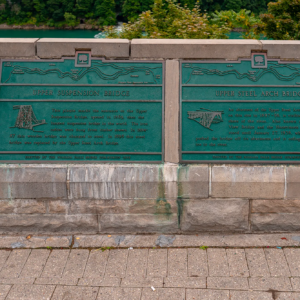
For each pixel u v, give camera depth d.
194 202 4.86
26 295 3.92
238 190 4.80
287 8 8.03
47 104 4.91
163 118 4.86
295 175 4.77
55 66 4.93
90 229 4.99
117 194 4.83
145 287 4.01
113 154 4.88
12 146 4.89
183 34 8.30
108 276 4.20
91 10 40.31
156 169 4.79
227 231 4.96
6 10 43.41
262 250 4.59
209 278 4.12
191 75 4.89
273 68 4.88
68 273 4.27
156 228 4.96
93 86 4.91
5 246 4.75
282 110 4.85
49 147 4.89
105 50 4.90
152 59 4.91
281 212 4.88
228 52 4.87
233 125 4.87
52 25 41.53
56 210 4.92
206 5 35.69
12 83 4.91
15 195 4.86
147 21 9.12
